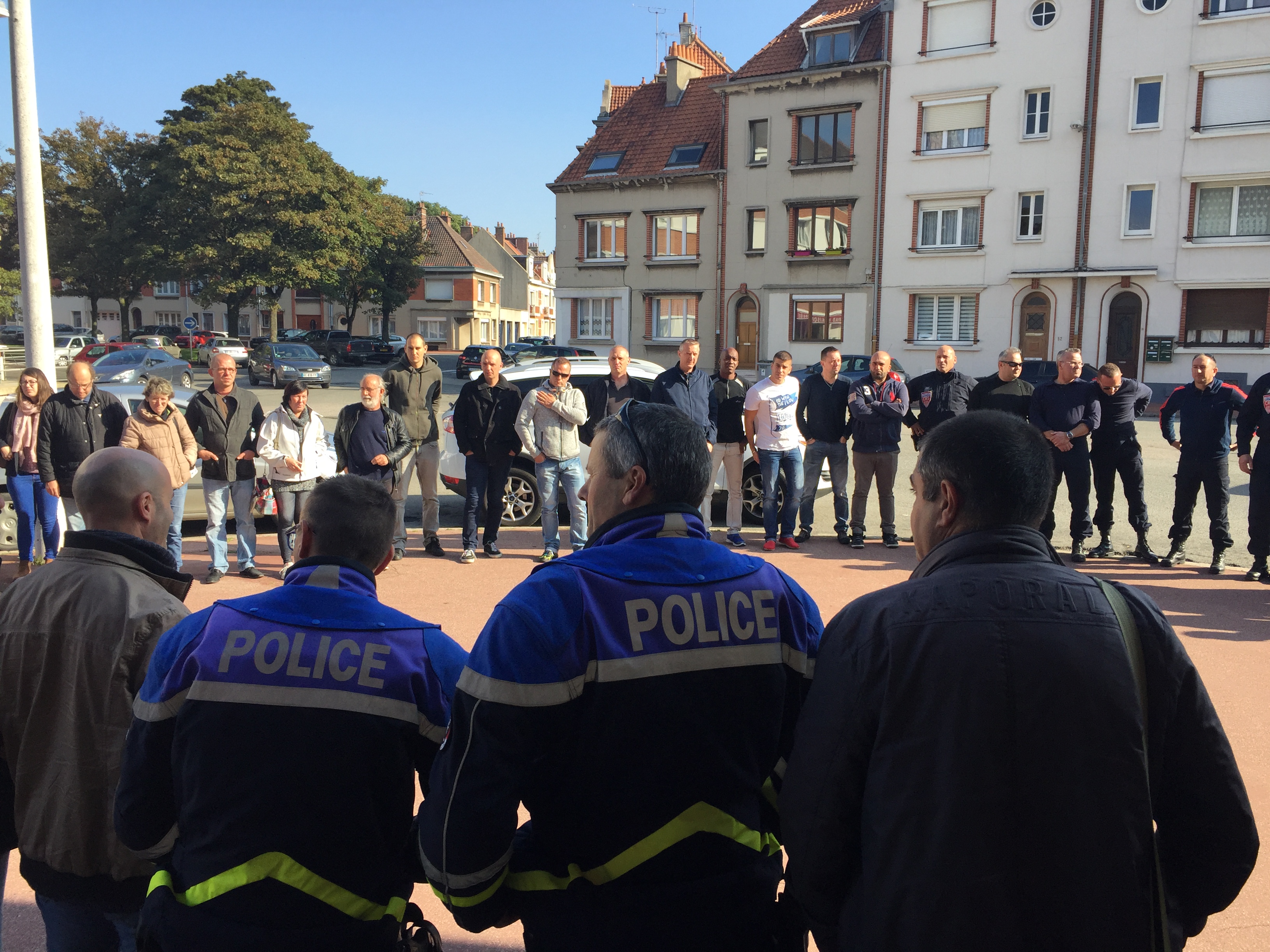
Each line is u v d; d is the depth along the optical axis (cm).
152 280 4478
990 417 157
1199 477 743
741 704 159
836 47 2802
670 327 3209
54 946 205
